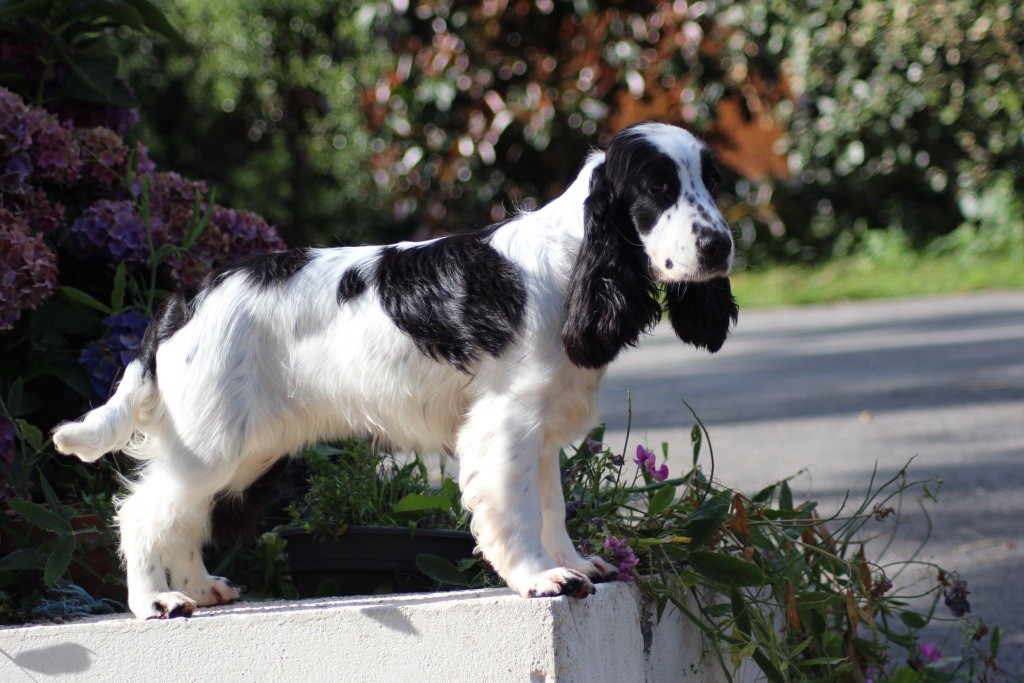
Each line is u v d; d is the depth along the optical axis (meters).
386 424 3.65
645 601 3.65
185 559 3.82
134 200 5.11
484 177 16.05
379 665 3.24
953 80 16.86
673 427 8.71
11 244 4.41
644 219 3.50
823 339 12.12
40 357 4.85
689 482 4.20
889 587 4.45
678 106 15.77
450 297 3.55
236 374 3.65
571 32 15.40
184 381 3.67
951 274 15.81
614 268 3.48
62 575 4.04
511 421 3.47
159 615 3.55
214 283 3.78
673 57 15.54
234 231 5.47
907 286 15.23
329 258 3.78
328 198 19.20
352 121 18.88
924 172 17.75
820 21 17.00
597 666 3.27
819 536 4.56
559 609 3.12
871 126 17.47
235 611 3.52
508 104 15.45
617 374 11.40
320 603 3.67
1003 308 12.95
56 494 4.66
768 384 10.11
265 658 3.34
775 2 16.52
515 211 3.90
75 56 5.42
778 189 18.44
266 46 18.89
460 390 3.56
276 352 3.68
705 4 15.52
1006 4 16.23
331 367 3.64
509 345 3.49
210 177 19.17
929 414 8.42
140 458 3.84
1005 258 16.41
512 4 15.08
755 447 7.89
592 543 3.89
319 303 3.66
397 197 16.23
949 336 11.45
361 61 19.02
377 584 4.27
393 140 16.08
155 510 3.70
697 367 11.36
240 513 3.91
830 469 7.23
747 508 4.32
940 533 6.19
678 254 3.42
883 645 4.38
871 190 18.20
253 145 19.59
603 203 3.52
